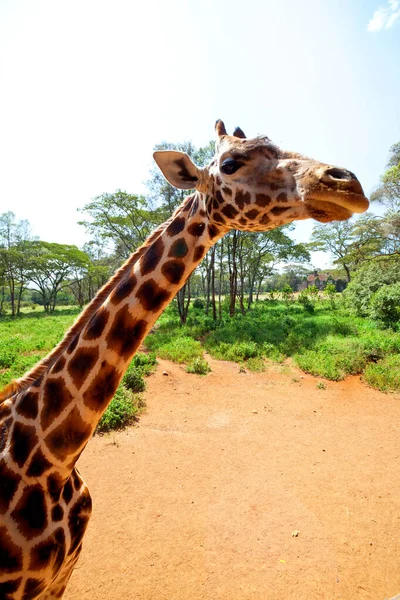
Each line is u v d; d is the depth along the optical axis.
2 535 1.83
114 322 2.07
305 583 3.74
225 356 13.52
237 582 3.75
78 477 2.40
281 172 2.07
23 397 2.11
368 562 4.03
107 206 21.44
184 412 8.43
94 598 3.54
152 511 4.88
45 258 44.16
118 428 7.42
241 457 6.41
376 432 7.48
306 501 5.14
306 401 9.23
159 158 2.32
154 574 3.84
